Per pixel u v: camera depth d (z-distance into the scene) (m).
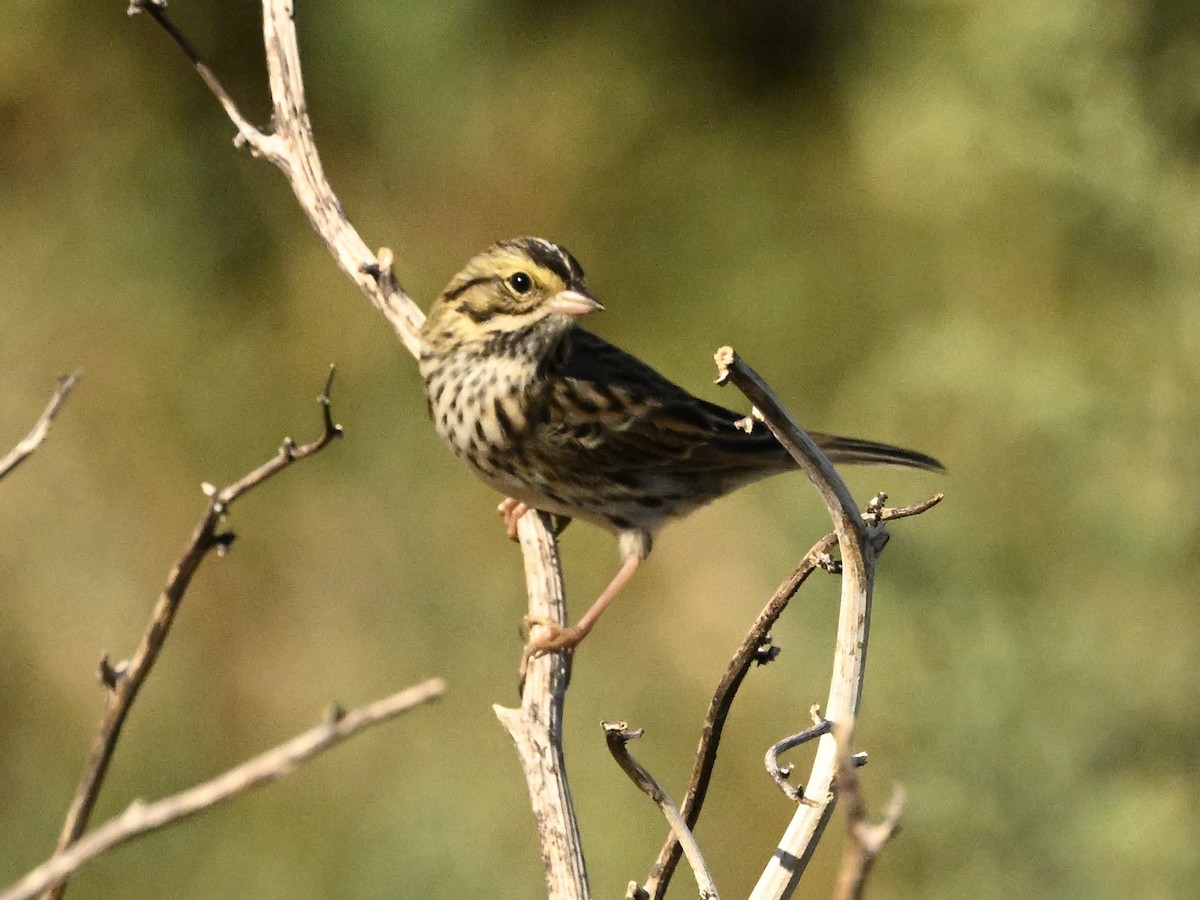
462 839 11.93
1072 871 10.17
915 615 10.93
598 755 12.23
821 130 15.31
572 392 8.46
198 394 14.77
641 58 15.73
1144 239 11.08
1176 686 10.41
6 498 14.27
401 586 13.66
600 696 12.66
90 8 16.17
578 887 6.02
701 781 5.54
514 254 8.30
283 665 13.37
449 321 8.36
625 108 15.59
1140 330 11.39
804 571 5.36
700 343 14.70
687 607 13.13
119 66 16.09
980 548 11.09
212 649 13.55
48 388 14.89
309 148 8.00
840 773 3.59
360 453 14.35
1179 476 10.73
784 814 11.78
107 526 14.20
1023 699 10.43
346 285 15.05
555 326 8.30
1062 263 12.27
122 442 14.63
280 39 7.93
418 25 15.77
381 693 13.04
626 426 8.55
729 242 15.05
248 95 16.02
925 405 12.40
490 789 12.27
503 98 15.75
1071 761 10.30
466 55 15.84
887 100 14.04
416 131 15.79
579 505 8.70
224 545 5.09
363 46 15.86
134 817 3.11
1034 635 10.65
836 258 14.61
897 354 13.01
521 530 8.54
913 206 13.78
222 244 15.45
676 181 15.33
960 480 11.49
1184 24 11.13
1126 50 11.24
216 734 13.06
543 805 6.19
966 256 13.02
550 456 8.48
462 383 8.35
